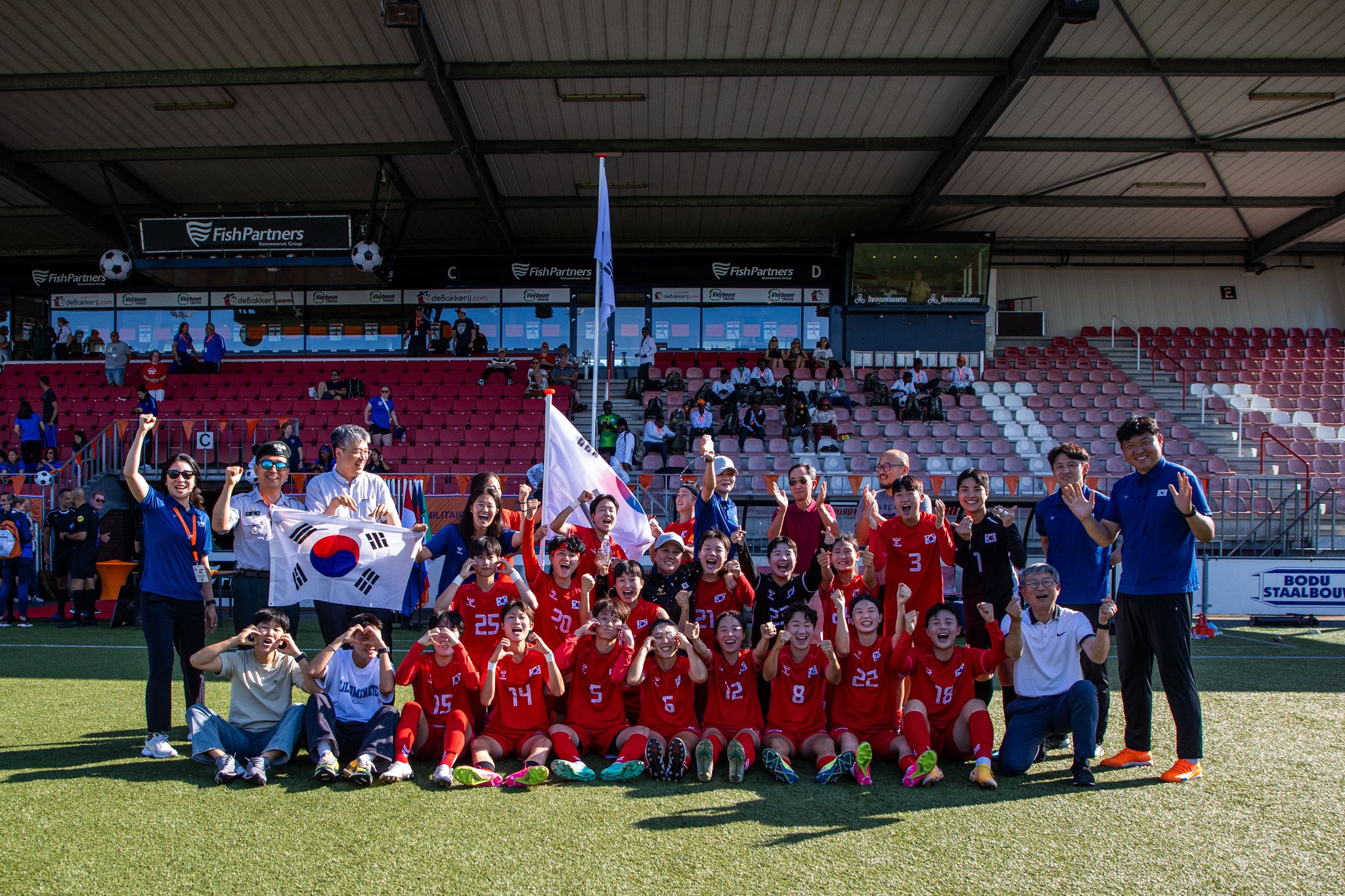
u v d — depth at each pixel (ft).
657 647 15.78
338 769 14.19
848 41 39.06
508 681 15.90
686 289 65.62
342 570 17.43
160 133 46.91
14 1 35.04
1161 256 70.28
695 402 52.60
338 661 15.67
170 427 49.44
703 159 50.67
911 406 54.60
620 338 65.51
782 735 15.78
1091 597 16.99
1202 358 66.39
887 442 51.80
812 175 53.26
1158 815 13.03
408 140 48.06
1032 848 11.68
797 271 65.21
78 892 10.19
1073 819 12.84
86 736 17.06
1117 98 44.01
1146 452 15.56
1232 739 17.31
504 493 45.01
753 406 52.80
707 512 20.54
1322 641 30.12
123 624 34.81
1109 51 39.81
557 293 65.82
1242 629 32.94
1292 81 42.14
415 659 15.61
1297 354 66.85
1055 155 50.70
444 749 14.93
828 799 13.70
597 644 16.44
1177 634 15.07
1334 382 63.87
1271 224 63.93
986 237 60.80
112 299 66.74
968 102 44.14
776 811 13.08
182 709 19.69
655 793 13.93
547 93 43.04
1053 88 43.04
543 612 17.97
